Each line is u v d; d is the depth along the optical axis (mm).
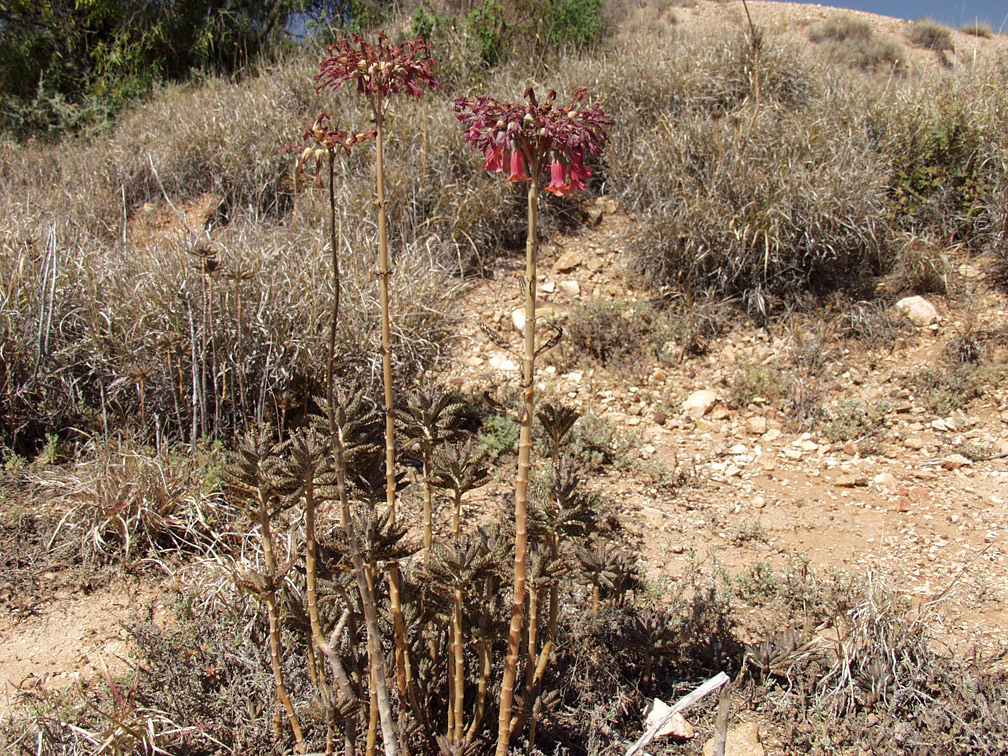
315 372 4363
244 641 2711
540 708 2262
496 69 8305
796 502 3965
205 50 10391
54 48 10359
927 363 4988
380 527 1968
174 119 7809
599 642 2771
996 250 5605
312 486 2000
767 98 6957
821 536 3684
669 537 3670
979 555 3453
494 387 4926
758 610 3145
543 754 2396
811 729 2561
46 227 5117
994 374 4766
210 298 4074
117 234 6340
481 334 5523
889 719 2531
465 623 2234
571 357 5246
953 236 6051
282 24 10992
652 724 2502
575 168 1659
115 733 2209
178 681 2582
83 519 3414
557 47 8672
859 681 2668
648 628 2709
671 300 5641
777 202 5434
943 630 2998
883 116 6598
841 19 13836
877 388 4875
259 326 4270
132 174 7309
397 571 2123
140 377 3969
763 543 3629
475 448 4258
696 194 5641
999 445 4250
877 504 3926
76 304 4469
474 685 2451
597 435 4398
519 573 1838
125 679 2645
